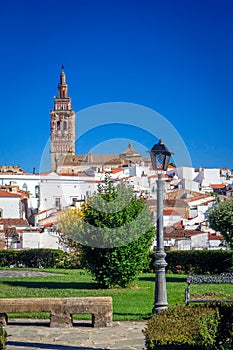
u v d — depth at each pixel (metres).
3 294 17.08
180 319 8.34
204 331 7.79
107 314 12.22
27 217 61.47
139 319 12.93
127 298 16.12
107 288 18.73
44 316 13.25
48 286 19.48
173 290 17.80
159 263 11.80
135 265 18.53
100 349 10.09
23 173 72.62
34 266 31.38
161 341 7.11
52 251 30.84
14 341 10.76
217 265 25.72
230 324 8.81
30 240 43.03
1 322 12.30
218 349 7.82
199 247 38.03
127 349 10.05
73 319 13.06
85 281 21.17
